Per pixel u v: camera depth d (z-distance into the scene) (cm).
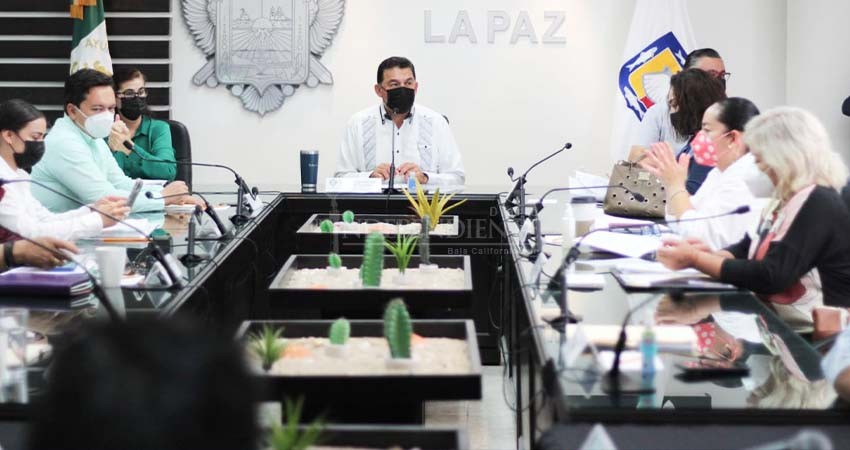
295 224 487
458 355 230
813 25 663
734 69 696
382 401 209
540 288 282
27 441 92
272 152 702
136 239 357
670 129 529
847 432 189
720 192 351
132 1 687
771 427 190
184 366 92
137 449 89
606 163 702
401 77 541
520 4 693
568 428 189
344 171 561
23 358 209
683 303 265
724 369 211
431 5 692
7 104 345
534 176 703
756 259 293
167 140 550
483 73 697
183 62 695
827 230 285
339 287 302
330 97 698
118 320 96
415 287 301
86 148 440
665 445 183
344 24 693
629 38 668
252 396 95
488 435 380
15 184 347
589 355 213
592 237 354
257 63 694
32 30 685
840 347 224
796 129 295
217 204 474
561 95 698
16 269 286
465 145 702
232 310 342
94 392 90
